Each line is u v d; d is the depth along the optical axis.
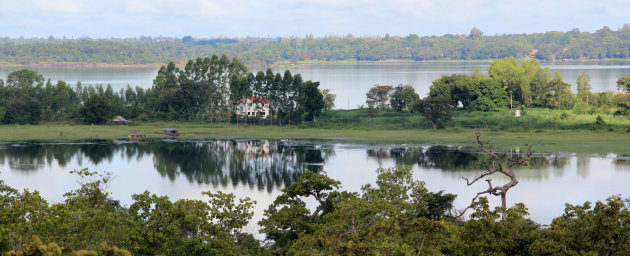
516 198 96.44
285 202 60.84
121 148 158.38
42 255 23.55
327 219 52.34
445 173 118.75
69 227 43.12
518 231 43.44
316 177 60.44
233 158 142.00
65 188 106.31
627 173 116.06
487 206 44.31
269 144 167.25
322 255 32.91
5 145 160.88
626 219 40.56
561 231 40.56
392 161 134.50
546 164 127.00
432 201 65.12
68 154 146.12
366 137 178.62
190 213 49.56
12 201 47.81
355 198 54.19
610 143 156.62
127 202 94.50
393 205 51.38
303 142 170.50
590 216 41.28
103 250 24.44
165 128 198.38
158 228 47.97
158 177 117.94
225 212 50.44
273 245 56.94
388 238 35.47
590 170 119.50
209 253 47.56
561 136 171.12
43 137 178.12
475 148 152.12
